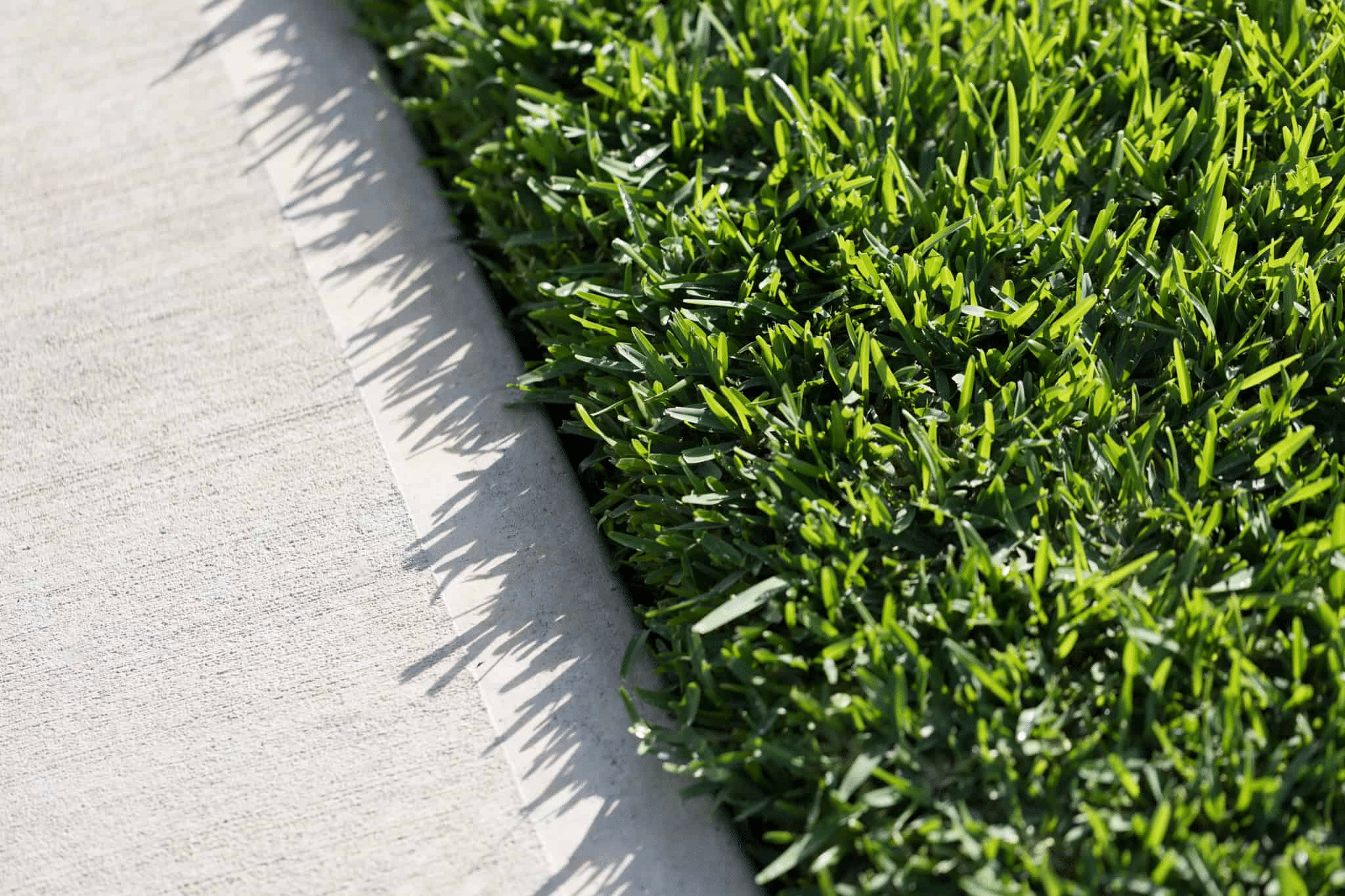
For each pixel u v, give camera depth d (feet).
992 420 6.76
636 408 7.81
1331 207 7.60
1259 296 7.54
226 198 10.35
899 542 6.70
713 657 6.86
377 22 11.53
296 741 7.13
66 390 9.14
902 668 6.18
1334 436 7.00
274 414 8.85
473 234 10.11
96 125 11.05
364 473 8.41
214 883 6.61
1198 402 7.13
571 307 8.50
